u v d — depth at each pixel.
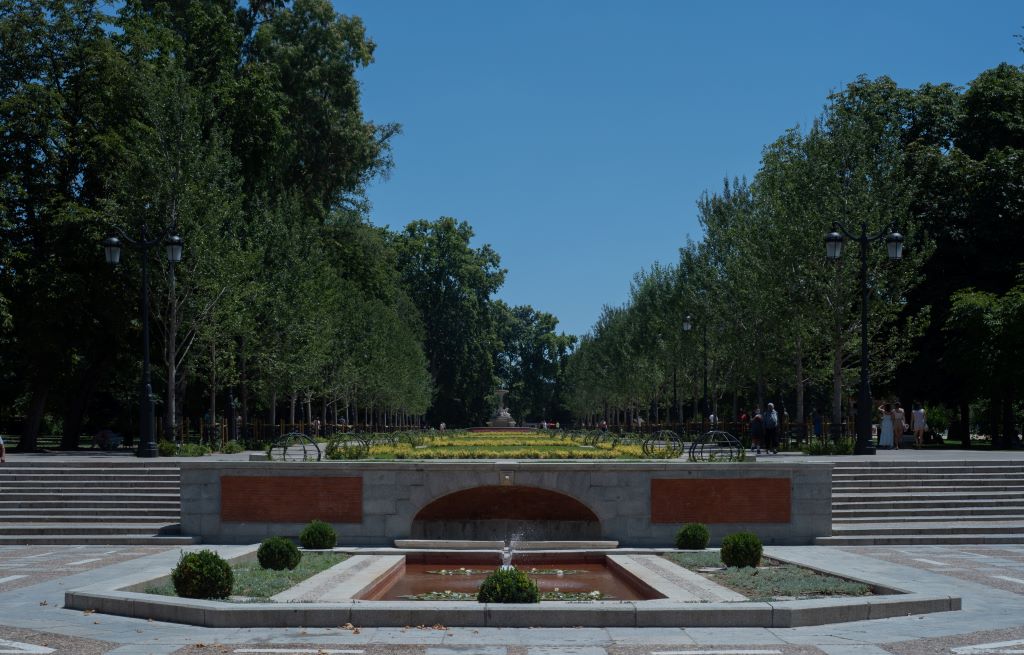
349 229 56.81
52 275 37.16
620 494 22.39
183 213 37.09
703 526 20.53
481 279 110.19
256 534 22.44
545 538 22.72
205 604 12.21
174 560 18.50
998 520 23.72
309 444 44.50
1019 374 41.97
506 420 77.56
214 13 46.03
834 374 38.62
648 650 10.55
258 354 42.91
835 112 39.88
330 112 52.16
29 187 39.25
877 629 11.79
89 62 40.16
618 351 75.50
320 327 46.94
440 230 107.94
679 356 57.75
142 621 12.32
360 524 22.34
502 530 22.73
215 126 40.91
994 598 14.17
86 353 42.50
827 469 22.27
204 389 52.78
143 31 41.44
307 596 13.58
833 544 21.64
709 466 22.33
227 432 43.66
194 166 37.69
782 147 42.28
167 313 38.75
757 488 22.30
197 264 37.19
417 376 85.94
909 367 48.69
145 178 37.47
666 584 14.73
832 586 14.37
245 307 39.78
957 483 25.73
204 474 22.53
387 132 59.16
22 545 21.61
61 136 39.62
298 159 52.41
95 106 39.16
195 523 22.48
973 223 47.19
